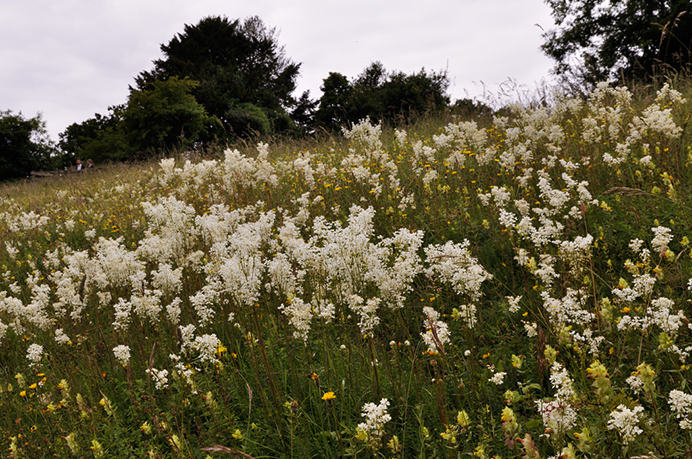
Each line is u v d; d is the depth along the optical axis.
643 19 21.73
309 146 12.62
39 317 4.56
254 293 3.65
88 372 3.94
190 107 28.25
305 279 4.42
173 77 28.45
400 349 3.79
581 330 3.24
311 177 7.29
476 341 3.71
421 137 10.55
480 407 2.92
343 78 35.66
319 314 3.58
